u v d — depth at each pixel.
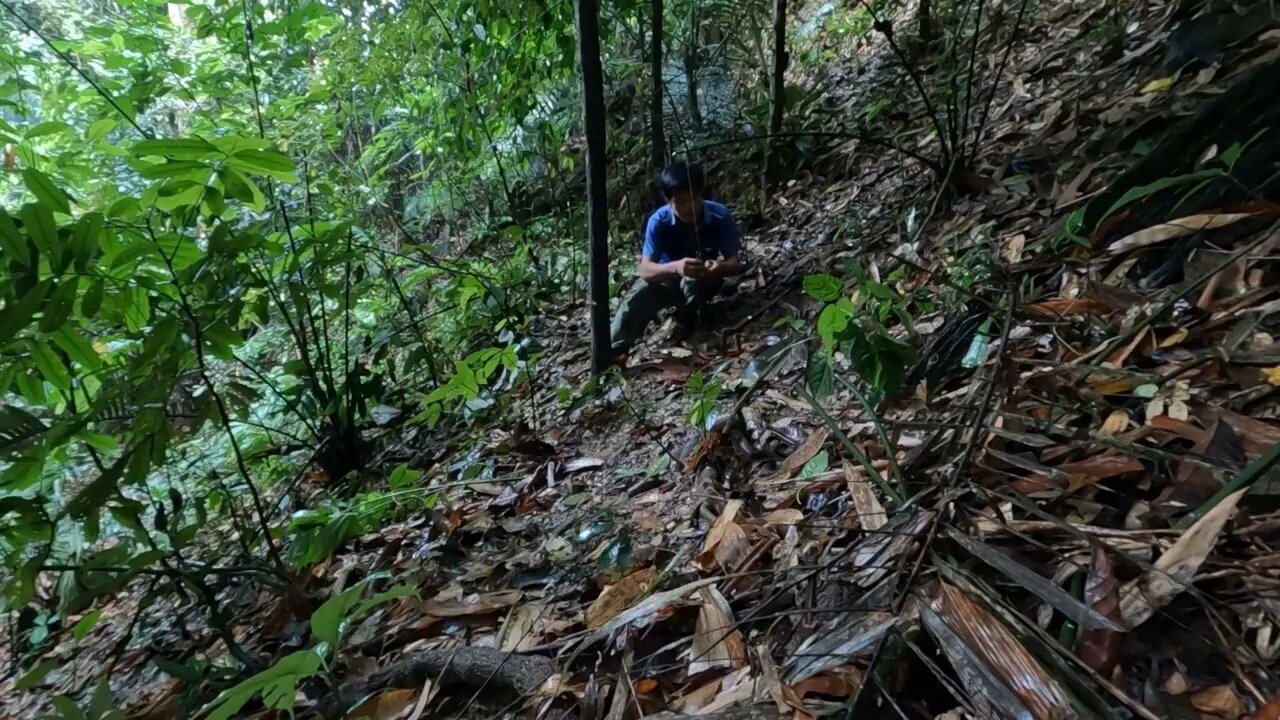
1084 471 1.35
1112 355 1.64
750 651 1.33
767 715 1.12
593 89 2.53
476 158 4.67
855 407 2.02
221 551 2.66
